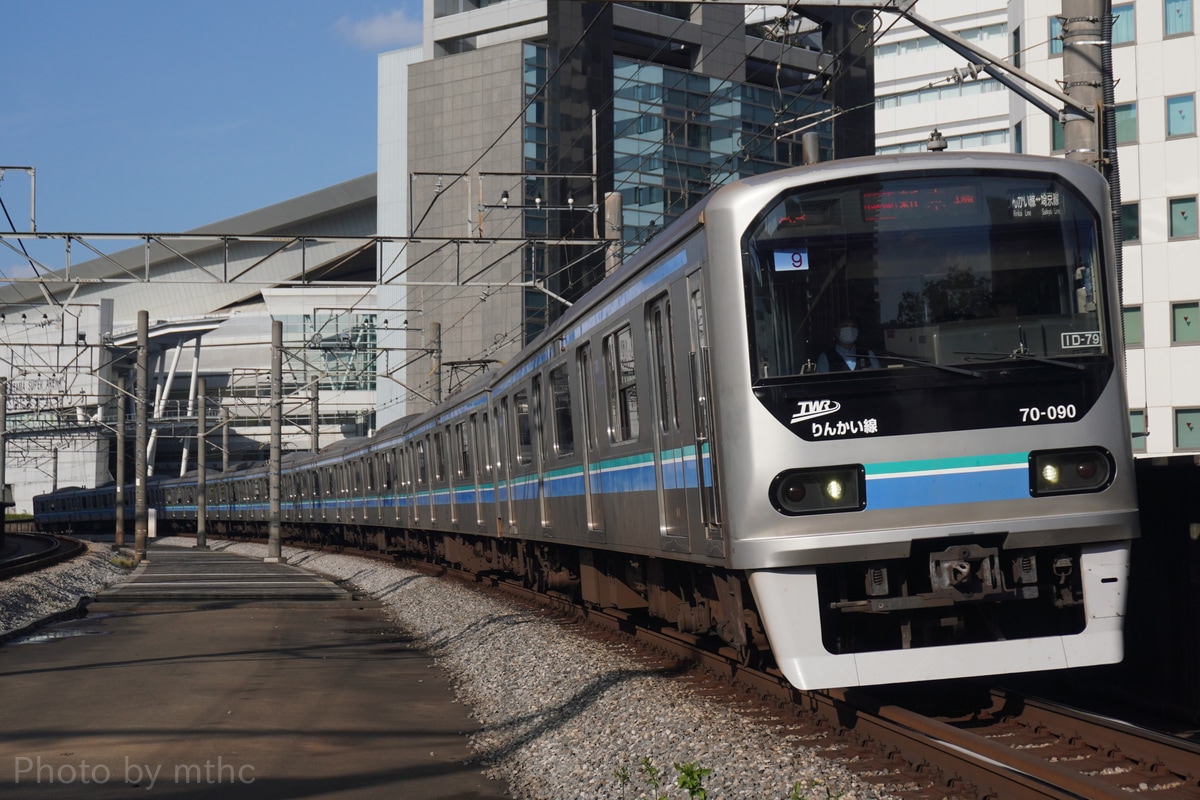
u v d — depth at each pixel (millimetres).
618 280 10297
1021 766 5910
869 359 7402
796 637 7320
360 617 18531
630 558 11984
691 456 8539
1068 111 9586
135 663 13031
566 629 13531
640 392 9828
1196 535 7633
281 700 10578
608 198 19766
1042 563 7723
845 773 6379
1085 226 7621
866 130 43312
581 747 7949
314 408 41562
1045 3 32562
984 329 7480
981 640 8023
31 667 12773
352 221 82250
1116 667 8609
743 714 8156
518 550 17688
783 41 13406
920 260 7520
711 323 7656
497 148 54750
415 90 57438
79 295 90625
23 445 76375
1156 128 30891
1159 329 30828
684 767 5672
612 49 41000
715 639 10758
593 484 11742
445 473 22328
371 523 31547
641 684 9492
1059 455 7426
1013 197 7609
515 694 10430
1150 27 30984
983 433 7371
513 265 52750
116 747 8570
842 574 7570
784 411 7348
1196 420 30422
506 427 16438
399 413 61688
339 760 8188
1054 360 7449
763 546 7305
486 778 7711
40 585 22125
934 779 6199
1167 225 30766
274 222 84750
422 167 57312
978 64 9984
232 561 34344
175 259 90000
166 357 81000
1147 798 5648
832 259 7500
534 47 55125
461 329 55406
